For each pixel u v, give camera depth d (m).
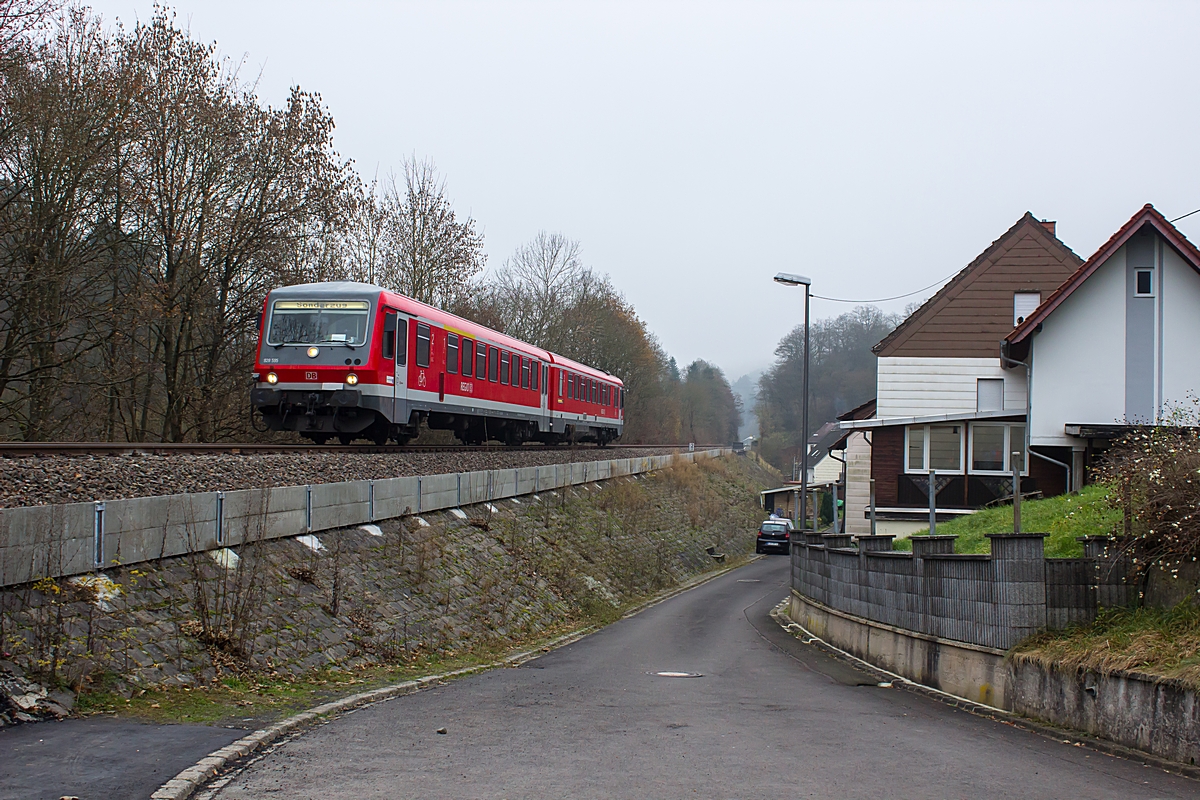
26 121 21.86
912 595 12.78
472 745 7.71
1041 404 23.30
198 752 7.00
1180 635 8.52
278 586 12.18
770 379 103.56
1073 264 30.47
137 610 9.88
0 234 21.92
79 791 5.96
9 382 24.39
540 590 20.34
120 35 26.31
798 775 6.82
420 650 13.55
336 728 8.37
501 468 25.70
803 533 21.34
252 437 31.58
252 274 29.64
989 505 25.95
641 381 78.94
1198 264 22.17
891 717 9.63
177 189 27.36
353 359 20.78
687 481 46.12
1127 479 10.38
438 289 39.88
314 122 29.95
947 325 30.66
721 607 25.03
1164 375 22.78
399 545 16.16
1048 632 10.07
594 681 12.12
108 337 25.39
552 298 65.56
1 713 7.56
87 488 11.98
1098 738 8.48
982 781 6.79
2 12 20.14
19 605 8.73
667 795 6.19
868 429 27.28
